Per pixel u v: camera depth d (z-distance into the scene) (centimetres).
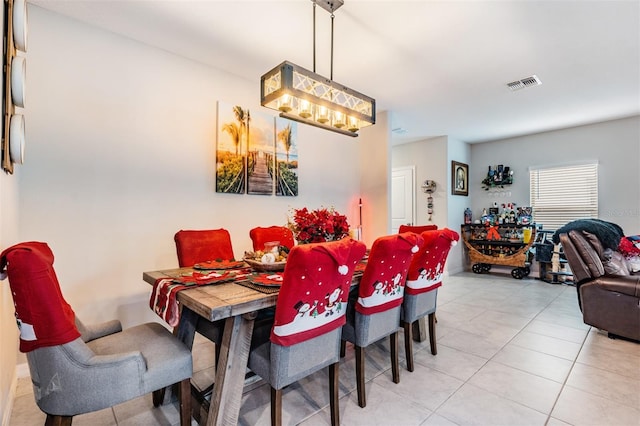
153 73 280
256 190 346
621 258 324
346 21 241
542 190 554
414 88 368
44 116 228
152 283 188
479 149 635
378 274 185
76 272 239
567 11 227
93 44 249
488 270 596
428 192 604
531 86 360
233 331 152
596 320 292
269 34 261
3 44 144
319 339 157
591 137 503
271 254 211
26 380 211
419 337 279
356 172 469
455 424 168
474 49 282
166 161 286
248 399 193
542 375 219
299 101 220
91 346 155
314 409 183
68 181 237
